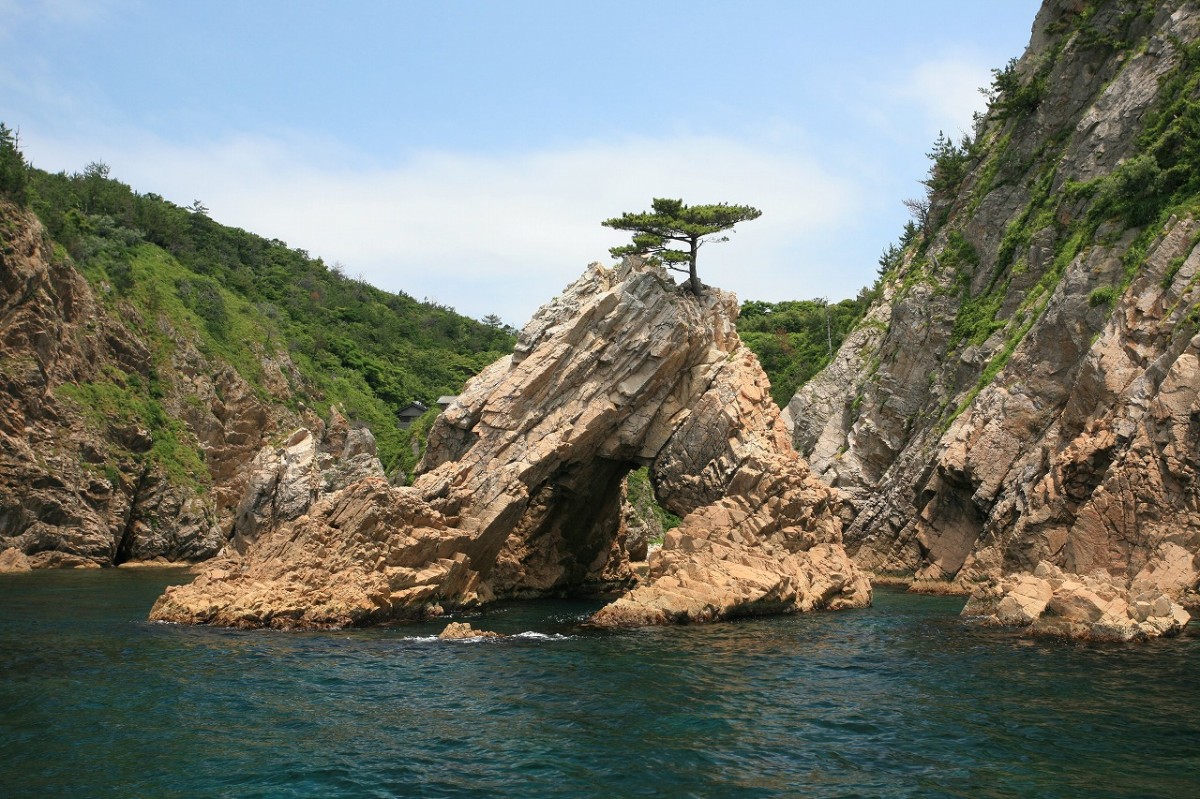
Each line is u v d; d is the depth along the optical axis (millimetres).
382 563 37469
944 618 37188
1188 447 36625
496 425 45469
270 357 101812
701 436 46875
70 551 67125
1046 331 51656
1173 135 50281
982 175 74000
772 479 43250
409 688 23703
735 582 37969
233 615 33625
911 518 61406
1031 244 61438
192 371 88000
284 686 23734
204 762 17516
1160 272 44094
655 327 46719
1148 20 61938
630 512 60438
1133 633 29234
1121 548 37844
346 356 122375
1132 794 15648
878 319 82188
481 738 19266
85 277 82875
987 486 50969
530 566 50906
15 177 74250
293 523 39281
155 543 73750
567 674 25578
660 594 36750
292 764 17453
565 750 18469
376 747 18578
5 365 67938
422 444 95375
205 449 84062
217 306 100188
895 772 17062
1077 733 19141
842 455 72375
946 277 71250
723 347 50906
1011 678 24328
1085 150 60125
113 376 78812
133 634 31438
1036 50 73875
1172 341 40438
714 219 50406
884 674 25406
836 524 46094
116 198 112562
